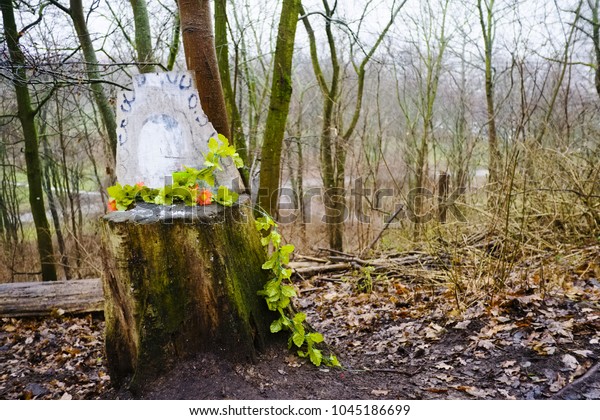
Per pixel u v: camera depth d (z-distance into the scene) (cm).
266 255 323
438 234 538
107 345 293
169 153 320
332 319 432
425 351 335
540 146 514
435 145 1086
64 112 1081
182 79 318
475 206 534
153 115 322
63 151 1037
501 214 472
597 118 721
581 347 298
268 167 578
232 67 983
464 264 481
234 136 681
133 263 270
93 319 459
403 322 398
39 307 459
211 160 297
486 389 277
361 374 302
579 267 440
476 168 973
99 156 1254
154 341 271
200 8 392
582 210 490
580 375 272
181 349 274
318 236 1123
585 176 547
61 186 1253
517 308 360
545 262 435
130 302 273
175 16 696
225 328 277
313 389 276
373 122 1276
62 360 376
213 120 399
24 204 1480
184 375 270
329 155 959
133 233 269
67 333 428
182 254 272
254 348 288
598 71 759
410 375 302
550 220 519
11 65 459
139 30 651
